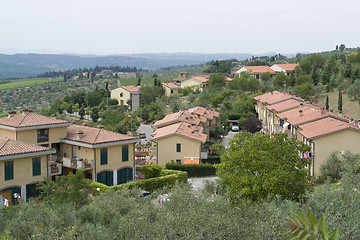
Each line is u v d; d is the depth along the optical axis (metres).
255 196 30.16
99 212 25.44
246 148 31.86
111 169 49.31
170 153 61.16
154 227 19.66
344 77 113.00
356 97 95.19
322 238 7.29
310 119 56.59
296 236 7.57
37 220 24.62
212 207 21.59
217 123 90.94
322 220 7.39
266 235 16.59
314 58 142.75
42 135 48.81
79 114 116.75
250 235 17.64
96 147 47.16
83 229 21.50
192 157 61.06
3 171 39.78
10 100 169.38
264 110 88.62
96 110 112.12
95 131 50.94
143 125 102.75
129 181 50.34
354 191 24.39
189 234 17.42
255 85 121.31
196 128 67.31
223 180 32.94
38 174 42.84
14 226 23.41
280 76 120.00
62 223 24.69
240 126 93.75
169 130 64.25
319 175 48.78
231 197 29.72
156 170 52.84
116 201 28.92
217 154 67.50
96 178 47.78
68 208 26.36
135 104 121.69
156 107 109.25
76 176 33.19
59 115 124.12
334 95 103.81
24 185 41.50
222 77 138.25
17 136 46.66
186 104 111.12
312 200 21.55
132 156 51.75
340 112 61.66
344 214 18.84
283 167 30.92
